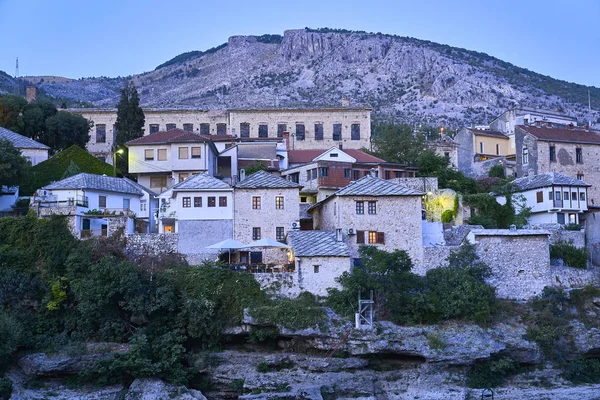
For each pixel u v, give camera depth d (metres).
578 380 70.56
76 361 65.94
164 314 69.81
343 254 72.12
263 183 80.00
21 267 74.19
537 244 77.44
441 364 67.31
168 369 66.19
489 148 130.62
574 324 73.56
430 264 76.81
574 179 95.62
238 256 77.62
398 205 77.81
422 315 70.31
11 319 67.56
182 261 75.88
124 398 64.25
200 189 78.94
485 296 72.00
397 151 111.12
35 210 77.69
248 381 66.00
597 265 86.81
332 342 67.50
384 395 66.38
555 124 125.75
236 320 69.25
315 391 63.88
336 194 77.88
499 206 91.81
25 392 64.88
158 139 101.62
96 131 127.44
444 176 103.69
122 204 88.00
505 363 68.44
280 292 71.56
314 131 128.38
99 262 71.81
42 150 101.19
